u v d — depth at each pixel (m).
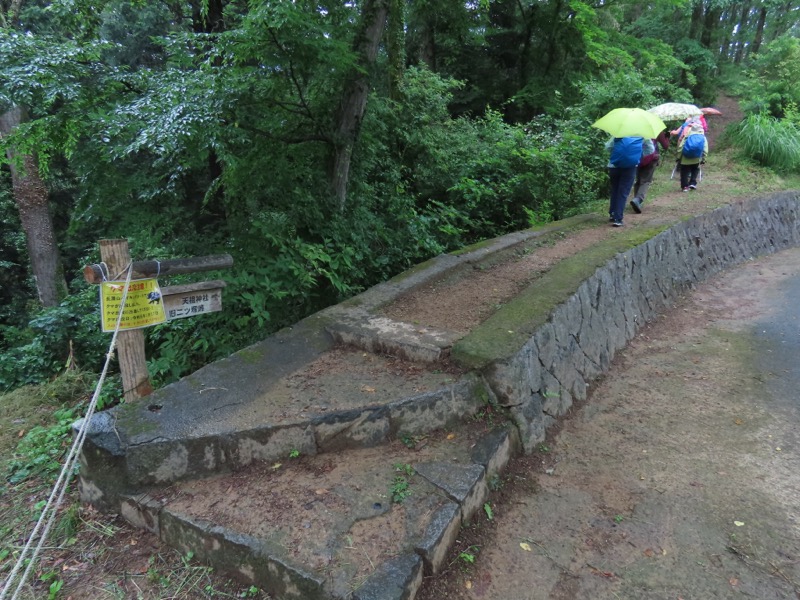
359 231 5.25
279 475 2.65
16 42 3.59
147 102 3.66
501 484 2.89
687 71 16.09
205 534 2.29
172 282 3.94
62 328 6.37
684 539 2.57
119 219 4.34
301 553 2.15
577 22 13.11
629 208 8.27
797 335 5.15
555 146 8.41
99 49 3.87
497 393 3.14
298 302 4.59
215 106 3.73
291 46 3.89
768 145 11.20
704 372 4.49
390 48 7.71
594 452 3.32
